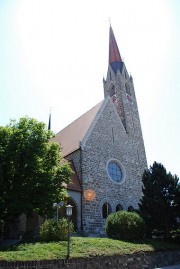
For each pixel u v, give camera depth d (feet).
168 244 77.82
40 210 67.46
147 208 85.81
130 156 117.60
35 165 67.87
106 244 62.85
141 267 62.34
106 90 143.95
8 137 69.97
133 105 138.62
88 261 53.01
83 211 88.07
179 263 73.82
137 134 128.88
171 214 84.17
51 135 75.20
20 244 57.36
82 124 116.16
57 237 62.03
